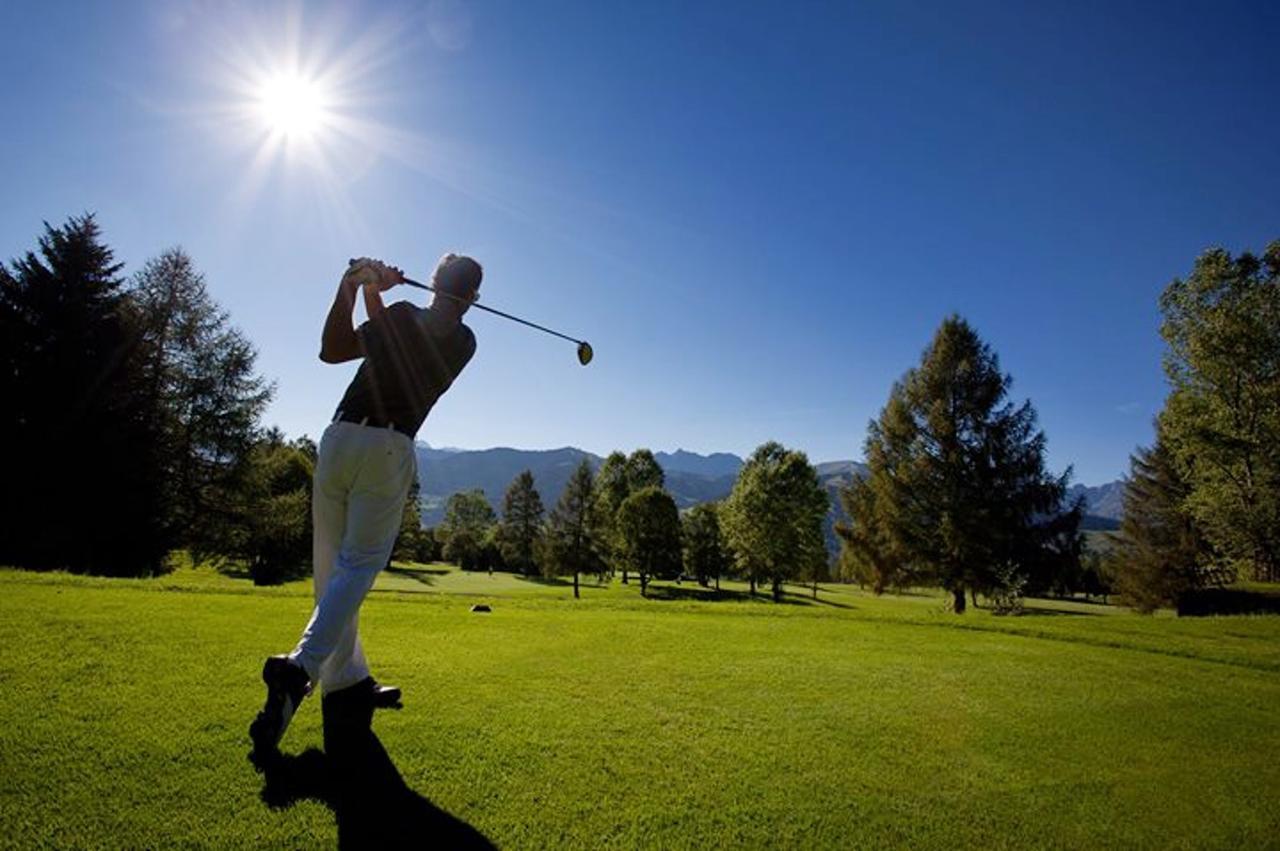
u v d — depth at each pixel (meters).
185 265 25.28
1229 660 7.00
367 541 2.63
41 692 3.00
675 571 44.94
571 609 8.99
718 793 2.57
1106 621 10.40
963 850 2.29
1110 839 2.45
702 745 3.09
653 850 2.11
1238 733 3.97
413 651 4.67
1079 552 25.89
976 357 27.25
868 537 28.97
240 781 2.31
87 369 21.73
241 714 2.91
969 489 26.14
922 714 3.90
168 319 24.72
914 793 2.73
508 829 2.16
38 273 21.72
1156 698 4.76
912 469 26.95
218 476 24.83
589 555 51.03
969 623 9.01
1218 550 25.27
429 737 2.86
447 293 2.91
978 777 2.96
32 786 2.14
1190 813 2.74
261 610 5.89
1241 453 22.62
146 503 22.12
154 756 2.43
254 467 25.53
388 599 8.94
